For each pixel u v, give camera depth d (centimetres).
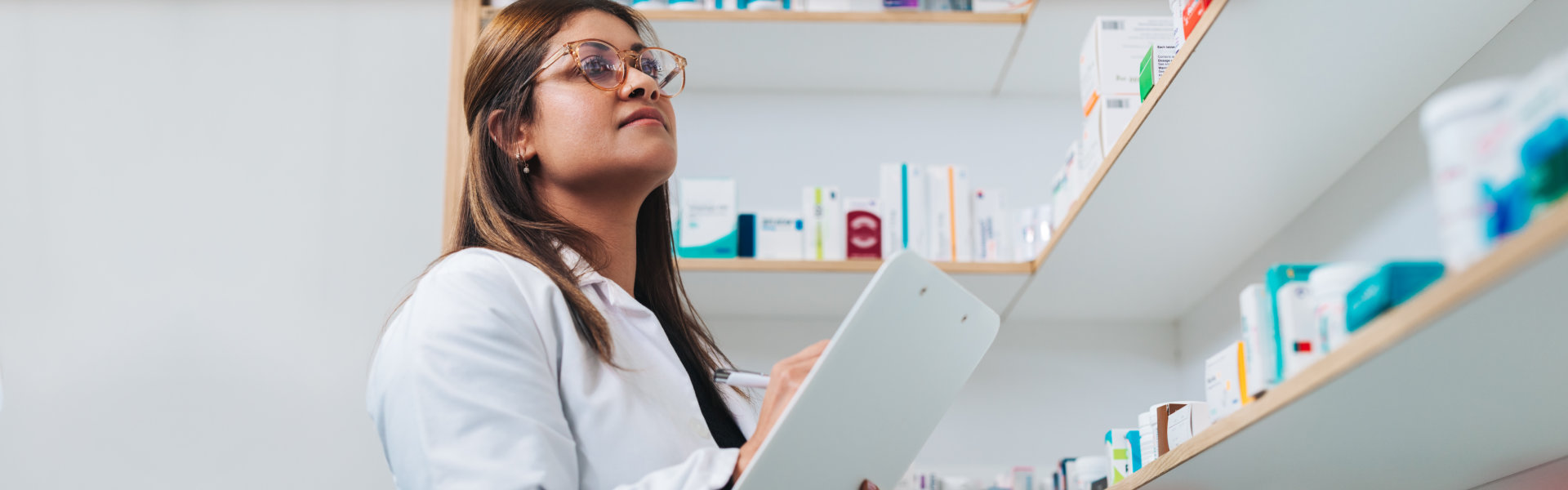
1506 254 54
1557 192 53
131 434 243
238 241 255
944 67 261
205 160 259
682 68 150
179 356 248
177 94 262
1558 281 56
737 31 244
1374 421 89
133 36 265
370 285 254
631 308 127
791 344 261
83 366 246
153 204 256
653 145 137
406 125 263
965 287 240
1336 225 192
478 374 103
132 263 252
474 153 140
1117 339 266
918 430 114
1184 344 262
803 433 97
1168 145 171
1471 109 61
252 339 249
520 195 136
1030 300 249
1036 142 271
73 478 240
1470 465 103
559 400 109
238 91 264
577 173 136
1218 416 119
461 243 138
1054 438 259
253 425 245
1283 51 143
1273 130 168
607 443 110
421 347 106
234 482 242
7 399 243
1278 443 97
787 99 273
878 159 270
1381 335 69
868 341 97
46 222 253
